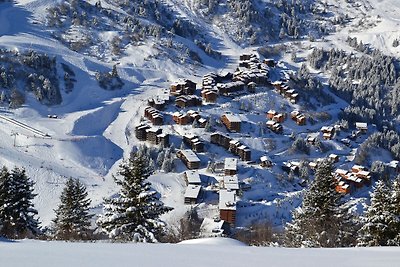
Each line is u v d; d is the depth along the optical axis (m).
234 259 9.50
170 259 9.30
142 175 20.97
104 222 20.50
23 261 8.77
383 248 11.50
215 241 13.60
